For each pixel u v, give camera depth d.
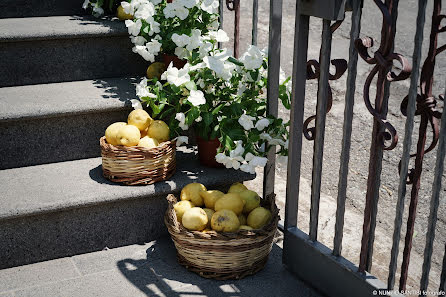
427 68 1.71
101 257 2.39
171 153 2.46
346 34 5.54
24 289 2.18
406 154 1.76
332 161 3.50
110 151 2.37
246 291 2.19
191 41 2.51
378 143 1.87
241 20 6.04
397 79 1.75
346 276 2.06
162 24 2.76
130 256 2.40
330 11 1.95
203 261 2.21
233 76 2.48
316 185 2.15
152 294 2.16
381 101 1.84
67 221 2.35
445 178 3.29
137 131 2.39
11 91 2.74
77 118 2.61
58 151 2.63
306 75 2.17
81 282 2.22
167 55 2.79
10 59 2.79
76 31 2.81
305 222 2.79
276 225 2.23
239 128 2.44
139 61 3.02
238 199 2.25
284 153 2.49
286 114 4.14
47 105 2.52
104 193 2.34
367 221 1.95
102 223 2.41
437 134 1.74
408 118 1.73
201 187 2.35
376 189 1.92
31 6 3.12
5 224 2.26
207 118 2.39
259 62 2.39
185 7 2.67
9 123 2.50
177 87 2.42
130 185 2.40
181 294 2.16
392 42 1.77
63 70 2.89
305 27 2.11
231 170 2.59
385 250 2.58
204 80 2.46
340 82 4.59
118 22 3.03
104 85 2.85
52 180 2.46
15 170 2.55
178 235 2.19
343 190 2.04
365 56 1.86
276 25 2.35
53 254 2.38
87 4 3.08
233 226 2.17
